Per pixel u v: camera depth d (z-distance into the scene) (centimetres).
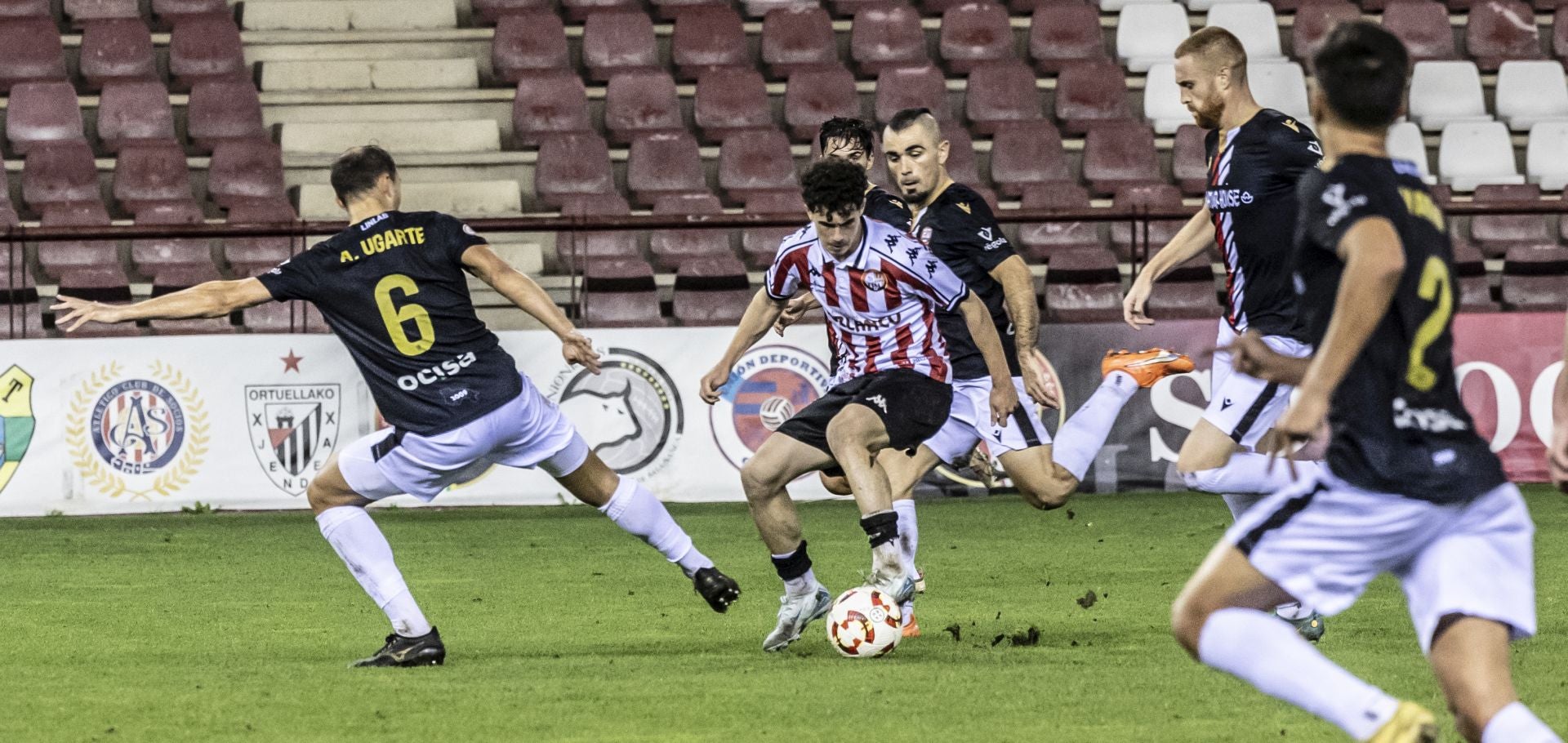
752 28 5916
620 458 4016
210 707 1738
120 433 3897
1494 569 1170
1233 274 2259
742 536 3503
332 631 2328
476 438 2009
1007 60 5812
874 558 2100
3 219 4919
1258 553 1202
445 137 5431
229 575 2972
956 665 1962
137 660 2072
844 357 2173
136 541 3456
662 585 2812
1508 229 5481
